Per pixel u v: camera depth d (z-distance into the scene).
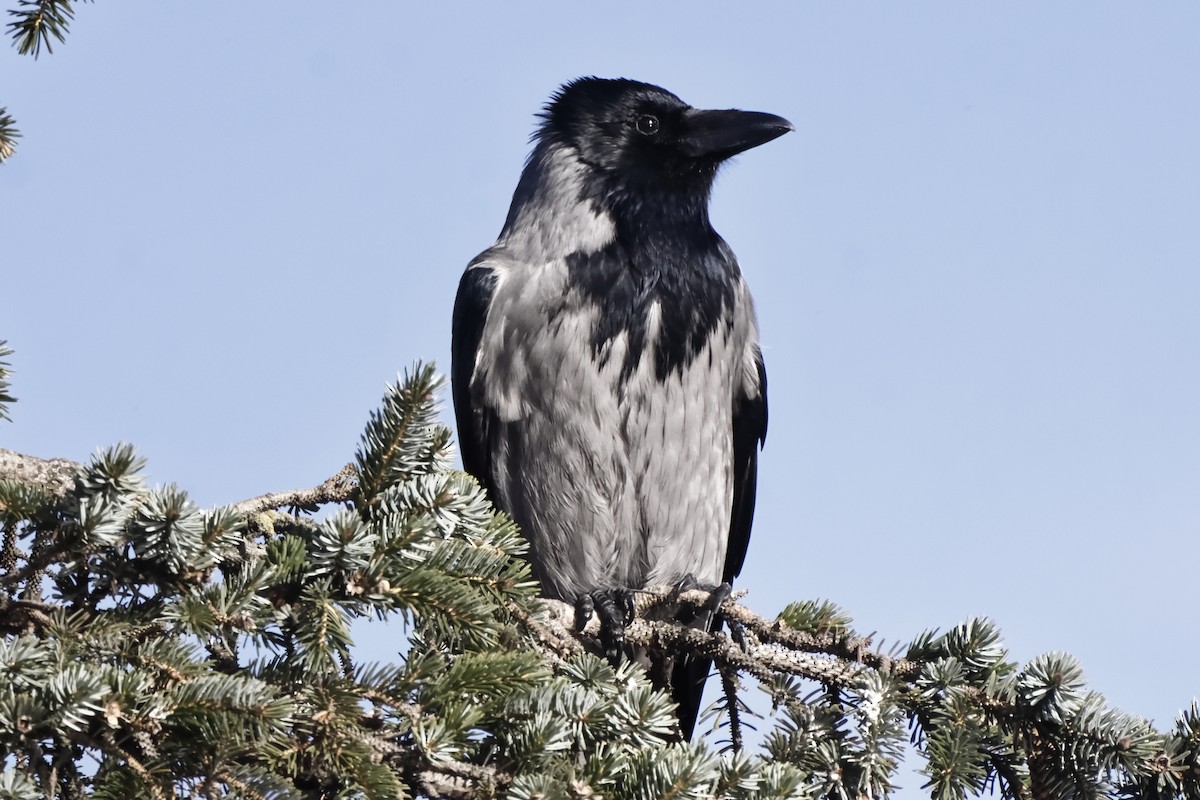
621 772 6.15
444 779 6.06
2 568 6.20
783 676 7.73
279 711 5.62
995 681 7.49
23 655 5.45
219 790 5.62
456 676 6.21
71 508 5.87
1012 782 7.59
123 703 5.50
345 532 6.37
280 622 6.49
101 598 6.20
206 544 6.07
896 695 7.43
